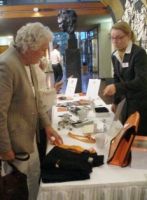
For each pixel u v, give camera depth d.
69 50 4.29
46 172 1.33
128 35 2.16
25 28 1.43
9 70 1.38
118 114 1.88
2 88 1.37
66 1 8.75
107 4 7.62
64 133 1.96
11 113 1.48
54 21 9.15
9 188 1.45
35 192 1.75
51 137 1.79
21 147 1.52
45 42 1.44
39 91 1.76
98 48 11.10
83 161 1.39
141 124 2.22
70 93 3.45
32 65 1.66
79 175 1.29
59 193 1.25
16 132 1.50
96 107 2.56
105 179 1.29
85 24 10.90
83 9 8.41
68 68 4.29
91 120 2.23
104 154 1.56
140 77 2.09
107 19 9.47
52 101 2.05
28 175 1.70
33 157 1.72
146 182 1.26
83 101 2.98
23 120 1.51
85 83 7.79
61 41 11.24
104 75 10.75
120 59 2.31
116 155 1.43
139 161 1.38
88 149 1.61
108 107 2.63
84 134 1.91
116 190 1.26
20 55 1.49
